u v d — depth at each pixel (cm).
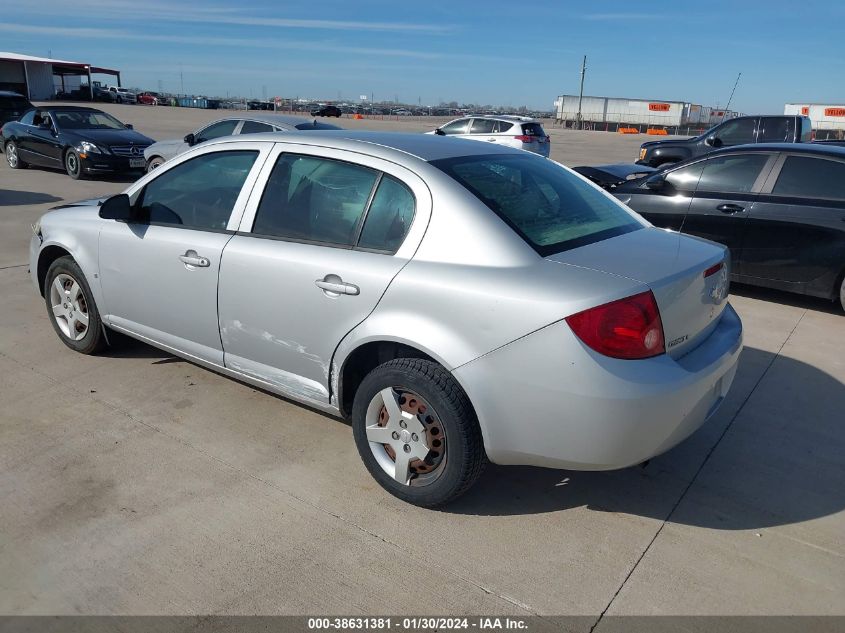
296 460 350
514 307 269
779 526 307
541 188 338
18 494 316
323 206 335
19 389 421
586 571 275
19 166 1543
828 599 262
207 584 263
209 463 345
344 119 5256
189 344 395
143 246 398
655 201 702
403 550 284
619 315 261
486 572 273
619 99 6041
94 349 462
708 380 287
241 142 376
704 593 264
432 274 289
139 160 1412
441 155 331
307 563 275
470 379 279
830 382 460
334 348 323
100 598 255
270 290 341
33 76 5666
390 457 319
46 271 491
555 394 266
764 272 641
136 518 301
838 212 590
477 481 323
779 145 642
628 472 347
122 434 371
